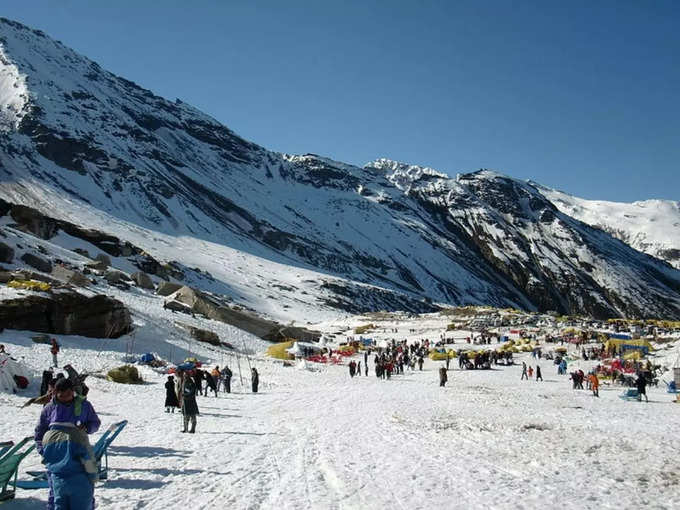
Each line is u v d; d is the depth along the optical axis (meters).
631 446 14.02
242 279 150.00
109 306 39.59
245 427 16.16
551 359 64.81
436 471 10.30
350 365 43.03
